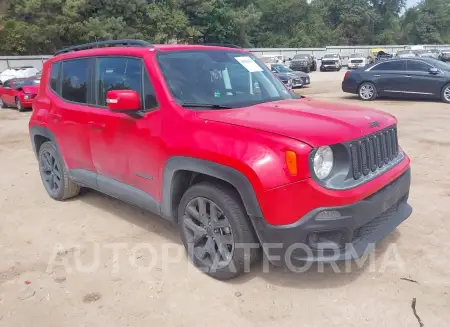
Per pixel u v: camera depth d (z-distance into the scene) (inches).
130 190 165.9
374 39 3225.9
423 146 316.8
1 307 131.0
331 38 3043.8
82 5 1601.9
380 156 139.4
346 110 147.6
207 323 120.5
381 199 131.8
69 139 193.5
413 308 123.9
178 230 180.7
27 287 141.4
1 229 188.5
